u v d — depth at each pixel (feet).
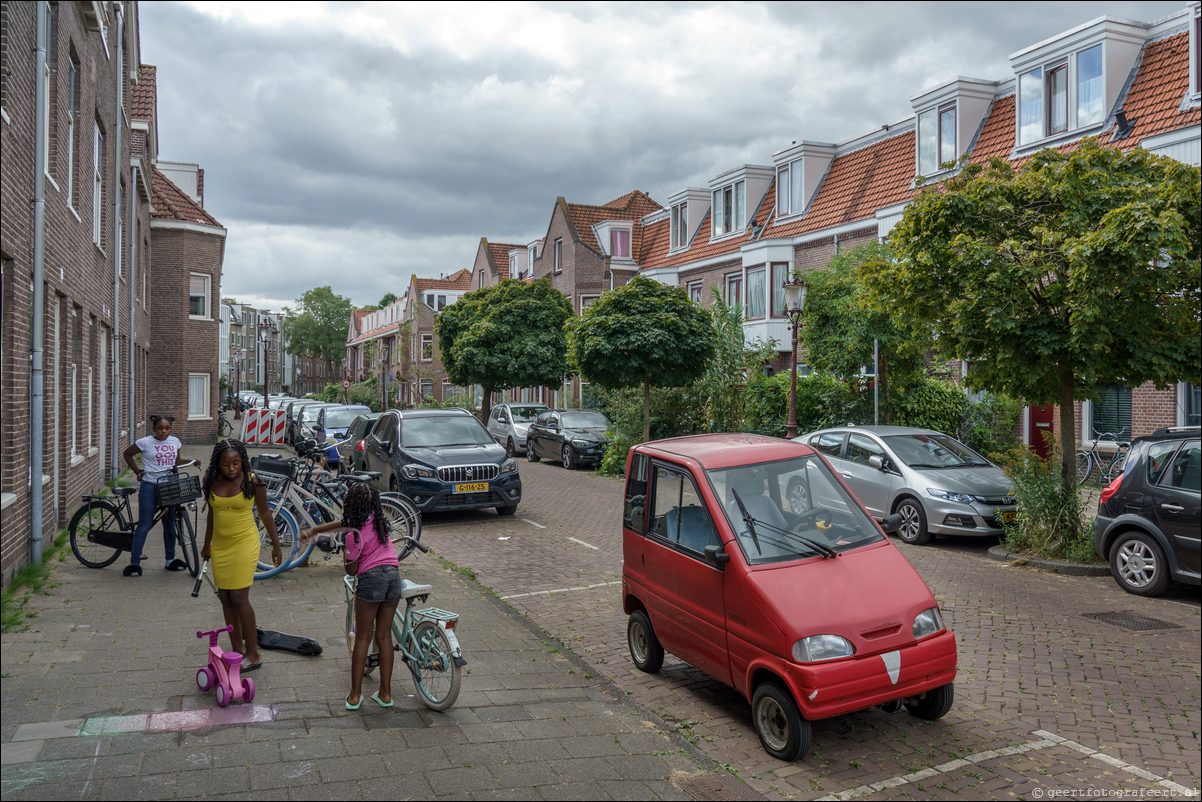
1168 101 47.73
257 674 17.58
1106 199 27.53
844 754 15.29
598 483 57.21
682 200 98.02
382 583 15.78
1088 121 52.08
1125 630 22.54
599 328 57.06
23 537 25.52
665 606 18.45
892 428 38.68
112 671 17.21
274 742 14.23
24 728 14.28
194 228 86.43
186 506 26.35
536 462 72.95
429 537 36.37
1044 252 28.02
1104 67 51.08
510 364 87.71
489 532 37.73
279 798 12.31
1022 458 31.89
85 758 13.26
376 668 18.40
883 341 50.29
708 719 17.07
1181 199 26.50
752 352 62.34
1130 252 24.63
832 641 14.74
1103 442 50.55
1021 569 29.94
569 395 105.09
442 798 12.62
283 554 27.94
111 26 47.01
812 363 55.62
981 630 22.66
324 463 30.81
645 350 55.52
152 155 79.36
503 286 92.73
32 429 26.35
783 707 14.80
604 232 109.09
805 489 18.01
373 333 231.50
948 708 16.33
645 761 14.47
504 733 15.29
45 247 28.91
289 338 309.42
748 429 60.13
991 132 60.64
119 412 52.90
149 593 23.73
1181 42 49.14
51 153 31.58
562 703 17.15
